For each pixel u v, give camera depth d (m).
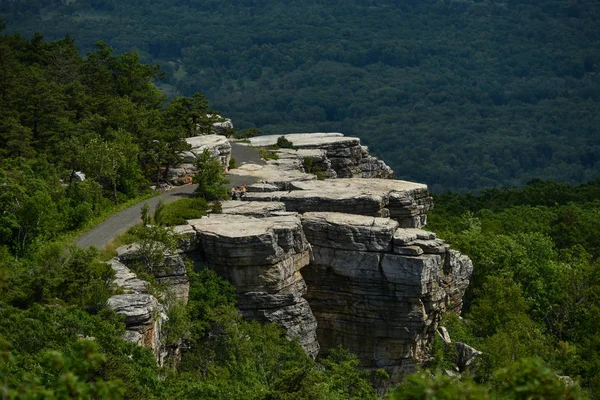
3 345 36.94
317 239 91.62
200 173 100.50
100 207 94.56
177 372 74.81
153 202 98.25
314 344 88.12
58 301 67.94
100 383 34.69
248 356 77.62
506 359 89.38
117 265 78.81
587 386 92.31
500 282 105.75
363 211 96.44
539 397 35.06
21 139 106.06
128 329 69.50
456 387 35.28
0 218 82.56
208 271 84.88
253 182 107.25
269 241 85.25
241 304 85.56
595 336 100.19
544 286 114.31
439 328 95.00
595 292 109.62
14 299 66.94
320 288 92.31
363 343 91.44
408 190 101.75
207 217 91.75
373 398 77.19
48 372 54.25
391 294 89.75
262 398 65.00
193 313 82.06
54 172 97.62
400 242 89.31
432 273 89.75
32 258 80.75
